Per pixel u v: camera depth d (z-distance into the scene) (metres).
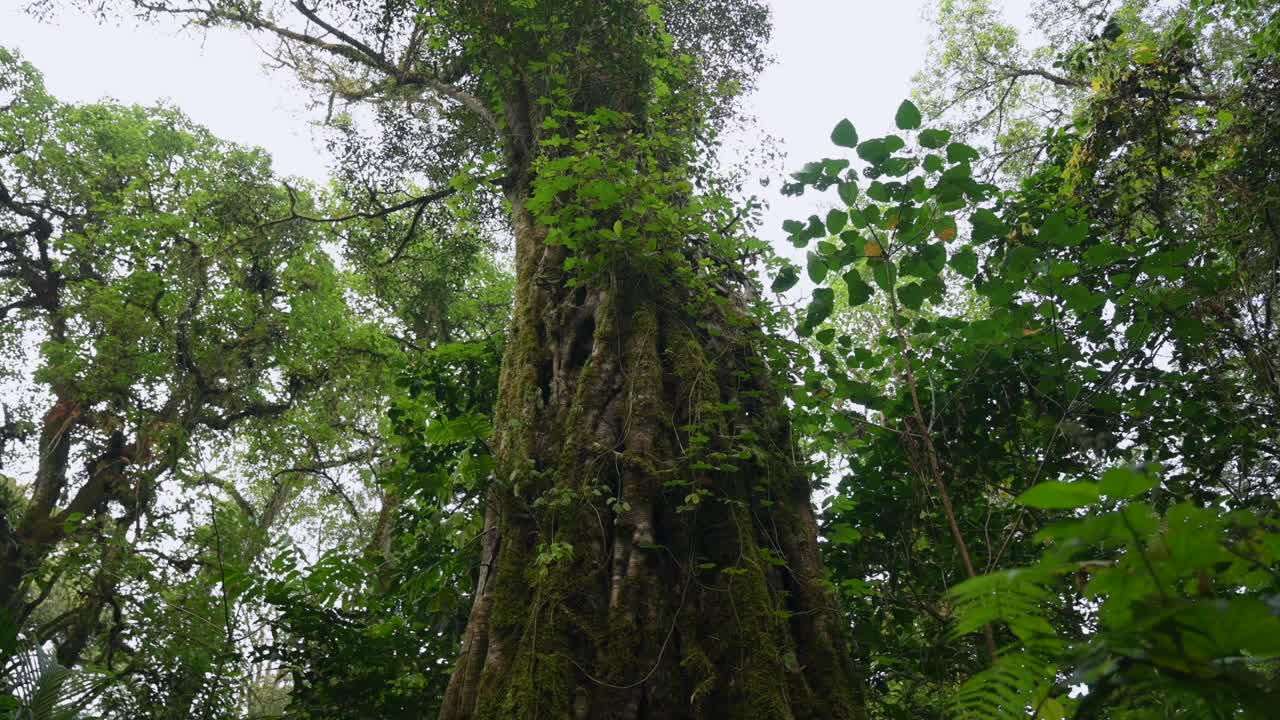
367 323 19.23
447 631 6.72
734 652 3.96
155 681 7.82
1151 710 1.29
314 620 6.01
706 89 11.26
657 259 5.54
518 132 8.09
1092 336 5.35
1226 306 5.91
